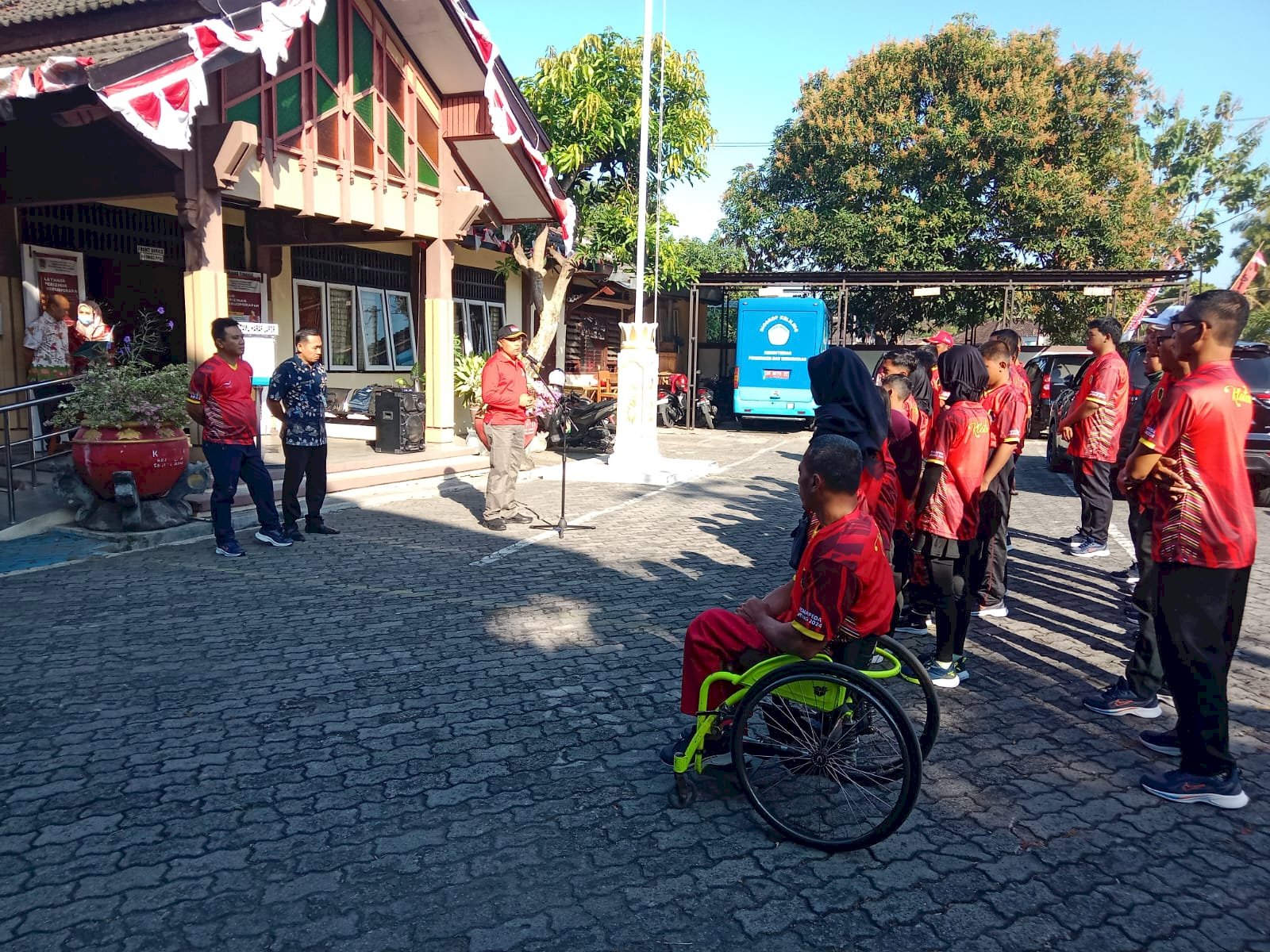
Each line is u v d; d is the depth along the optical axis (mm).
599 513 9789
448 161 11641
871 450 4000
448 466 11414
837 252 25812
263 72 8680
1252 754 4125
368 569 7090
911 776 3051
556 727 4215
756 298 20516
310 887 2936
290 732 4102
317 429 8102
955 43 24531
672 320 27156
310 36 9281
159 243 11172
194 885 2934
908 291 25484
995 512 5727
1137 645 4484
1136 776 3846
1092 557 8070
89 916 2766
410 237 11312
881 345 23609
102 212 10430
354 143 10078
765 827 3387
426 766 3805
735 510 10172
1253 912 2891
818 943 2699
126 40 7285
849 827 3381
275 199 9039
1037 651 5488
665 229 16516
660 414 22047
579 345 22141
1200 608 3531
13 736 4012
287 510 8078
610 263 18281
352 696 4535
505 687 4684
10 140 8703
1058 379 19016
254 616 5801
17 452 9344
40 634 5367
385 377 15383
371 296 15008
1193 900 2945
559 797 3564
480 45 10656
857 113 25922
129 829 3268
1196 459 3502
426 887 2949
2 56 8031
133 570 6887
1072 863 3158
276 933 2703
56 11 7973
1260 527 9938
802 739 3447
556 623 5781
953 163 24531
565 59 14750
